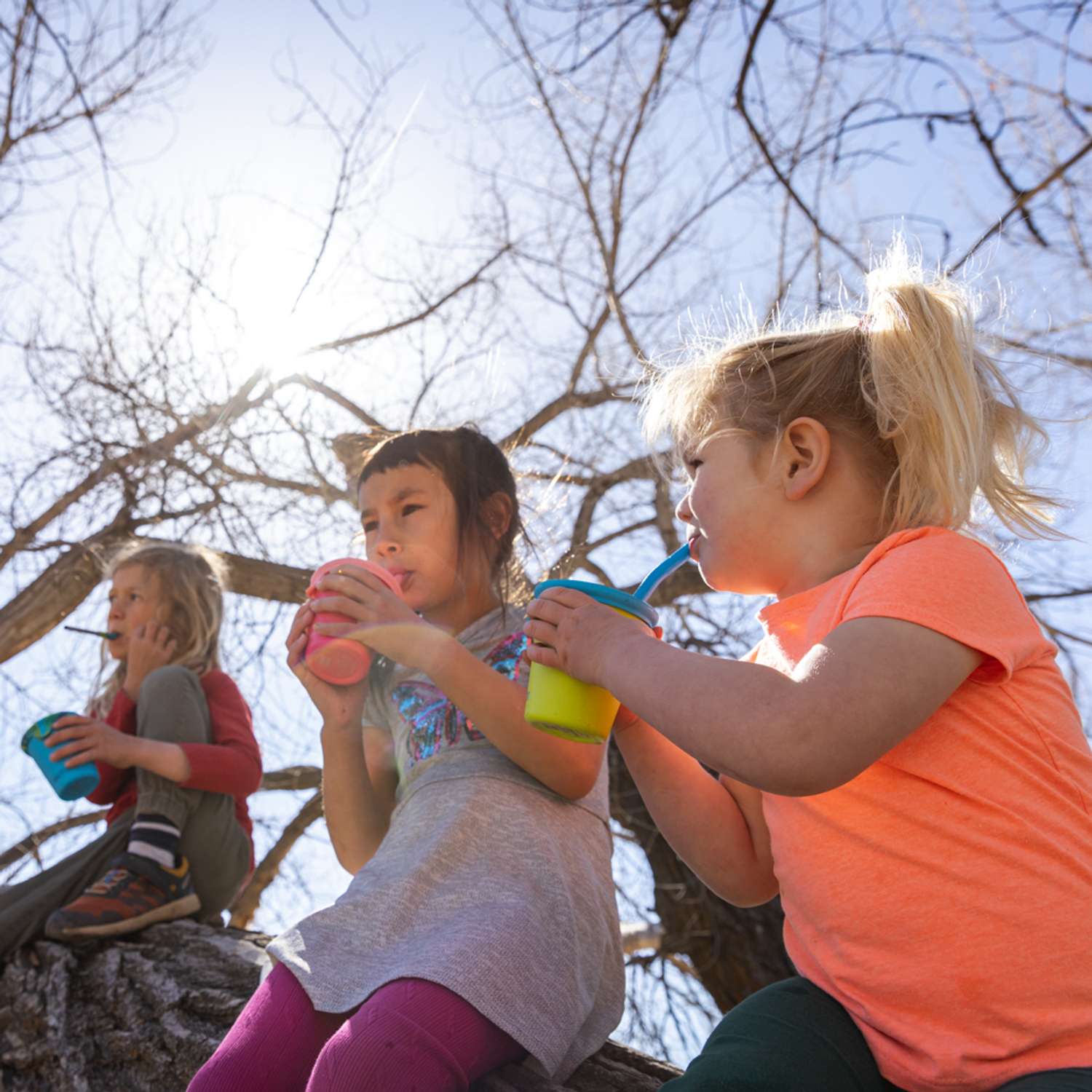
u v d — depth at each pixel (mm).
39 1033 2582
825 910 1367
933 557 1358
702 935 5031
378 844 2047
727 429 1562
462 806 1861
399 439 2248
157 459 5254
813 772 1234
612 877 1998
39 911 2850
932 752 1324
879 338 1521
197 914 2998
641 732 1757
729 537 1538
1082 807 1315
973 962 1260
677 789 1737
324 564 1996
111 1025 2488
